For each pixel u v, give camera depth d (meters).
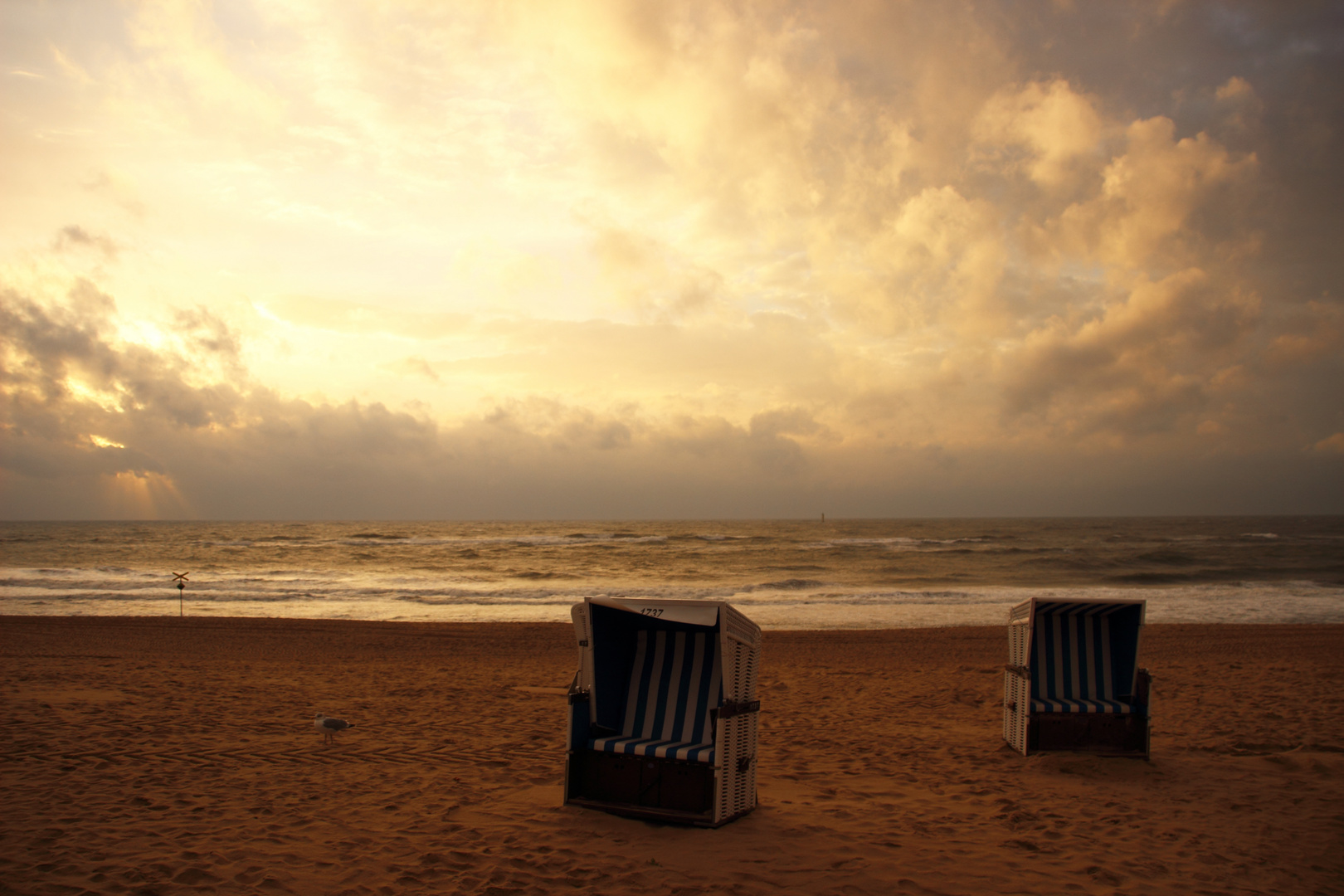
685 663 5.28
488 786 5.98
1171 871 4.37
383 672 12.55
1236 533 98.44
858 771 6.61
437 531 122.06
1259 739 7.69
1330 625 18.84
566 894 3.95
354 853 4.54
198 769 6.43
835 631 18.20
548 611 24.81
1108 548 61.25
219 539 84.12
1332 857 4.62
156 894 3.95
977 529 119.12
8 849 4.55
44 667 12.23
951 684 11.55
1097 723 7.09
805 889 4.01
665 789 5.02
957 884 4.13
